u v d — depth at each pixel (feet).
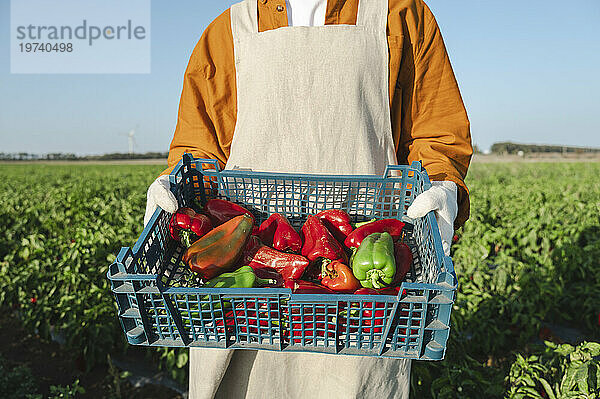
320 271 6.42
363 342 4.92
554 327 19.90
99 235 20.66
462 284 18.30
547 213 25.03
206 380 7.17
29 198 52.85
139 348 18.54
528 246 22.36
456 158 7.34
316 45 7.04
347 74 7.05
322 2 7.37
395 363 7.38
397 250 6.15
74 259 18.84
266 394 7.73
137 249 4.97
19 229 30.96
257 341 5.08
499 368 16.05
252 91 7.39
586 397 8.04
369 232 6.66
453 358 12.91
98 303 17.69
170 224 6.25
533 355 11.53
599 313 16.98
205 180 7.33
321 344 5.00
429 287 4.35
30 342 19.80
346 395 7.33
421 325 4.60
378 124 7.32
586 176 80.12
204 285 5.62
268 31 7.23
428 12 7.44
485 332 16.49
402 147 7.86
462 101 7.54
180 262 6.28
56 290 19.35
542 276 19.27
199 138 7.80
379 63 7.11
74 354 17.84
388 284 5.74
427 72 7.41
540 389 11.10
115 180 88.79
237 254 6.12
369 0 7.07
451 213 5.83
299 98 7.18
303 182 7.22
